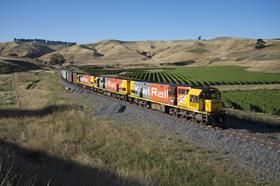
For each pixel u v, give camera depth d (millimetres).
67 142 24938
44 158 19609
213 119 29969
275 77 101688
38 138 24594
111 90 56312
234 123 32312
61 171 16609
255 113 39375
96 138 26672
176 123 32000
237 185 17188
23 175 12758
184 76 113375
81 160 19469
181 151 23828
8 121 32969
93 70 157375
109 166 19812
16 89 73562
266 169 19469
